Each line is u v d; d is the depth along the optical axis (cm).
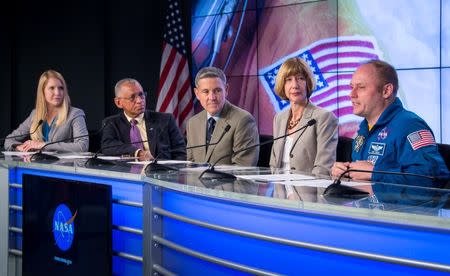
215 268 205
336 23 523
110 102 646
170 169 250
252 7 568
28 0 665
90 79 645
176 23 590
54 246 260
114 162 292
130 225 250
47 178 262
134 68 636
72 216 249
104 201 232
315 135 308
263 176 228
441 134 479
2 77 665
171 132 392
